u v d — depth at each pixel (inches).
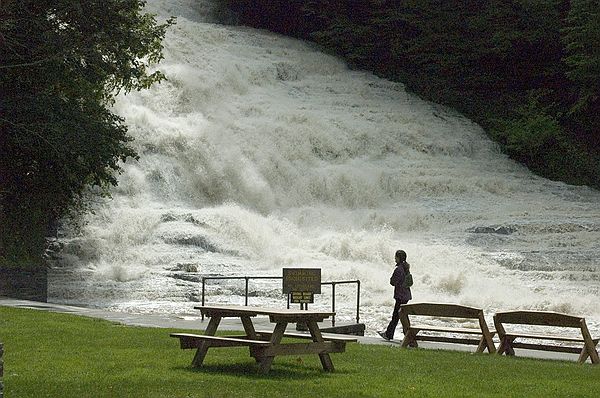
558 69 3134.8
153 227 1914.4
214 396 598.5
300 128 2536.9
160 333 978.7
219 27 3063.5
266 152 2400.3
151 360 770.2
